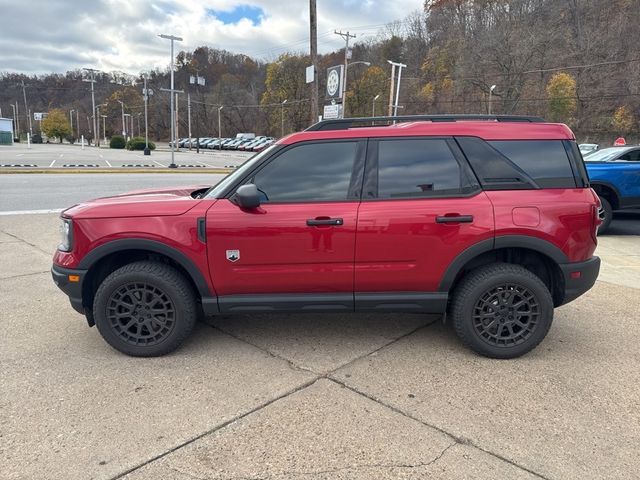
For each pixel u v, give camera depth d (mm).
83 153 46469
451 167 3506
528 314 3539
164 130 112875
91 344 3811
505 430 2668
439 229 3408
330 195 3475
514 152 3527
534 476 2301
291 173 3520
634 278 5801
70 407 2875
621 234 8797
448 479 2271
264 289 3512
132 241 3406
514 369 3420
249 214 3400
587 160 9156
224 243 3400
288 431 2652
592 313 4574
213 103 107438
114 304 3521
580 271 3521
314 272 3461
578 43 55750
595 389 3129
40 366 3416
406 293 3555
